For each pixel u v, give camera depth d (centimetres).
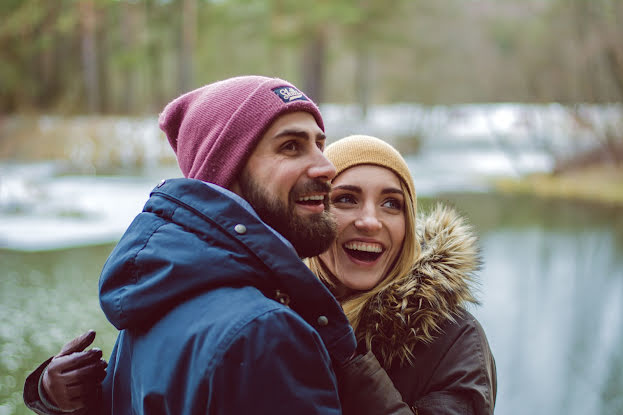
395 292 135
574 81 1881
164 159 1983
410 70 3141
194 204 101
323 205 111
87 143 1942
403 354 133
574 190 1584
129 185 1528
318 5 2608
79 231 977
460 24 2944
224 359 87
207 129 111
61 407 113
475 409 129
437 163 2409
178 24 2744
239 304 92
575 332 491
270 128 108
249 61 3750
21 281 671
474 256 144
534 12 2244
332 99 4784
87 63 2652
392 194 143
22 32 2489
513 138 2602
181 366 91
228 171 107
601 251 841
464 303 146
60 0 2477
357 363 123
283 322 90
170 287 95
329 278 152
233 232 98
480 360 133
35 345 462
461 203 1379
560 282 664
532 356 437
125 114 2927
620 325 507
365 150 143
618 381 385
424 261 138
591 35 1756
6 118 2098
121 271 100
